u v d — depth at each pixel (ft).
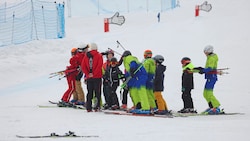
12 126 70.18
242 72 163.53
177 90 135.03
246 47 209.36
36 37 230.89
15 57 178.09
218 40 232.53
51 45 199.52
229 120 79.41
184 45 223.71
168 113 90.68
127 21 392.06
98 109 94.53
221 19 308.40
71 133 60.54
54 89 136.67
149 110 88.79
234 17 312.91
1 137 59.21
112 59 98.58
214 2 415.64
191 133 61.67
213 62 94.68
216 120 80.28
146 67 90.94
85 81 95.09
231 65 176.35
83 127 68.95
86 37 274.16
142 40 247.29
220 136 58.75
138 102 91.91
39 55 184.85
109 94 99.19
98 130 65.36
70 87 104.17
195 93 131.03
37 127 68.95
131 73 89.35
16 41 235.81
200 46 219.41
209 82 94.84
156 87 90.99
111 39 257.34
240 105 108.37
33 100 116.06
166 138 57.67
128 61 90.38
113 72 98.53
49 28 279.08
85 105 101.91
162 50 212.02
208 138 57.26
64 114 88.28
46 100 116.26
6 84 143.64
